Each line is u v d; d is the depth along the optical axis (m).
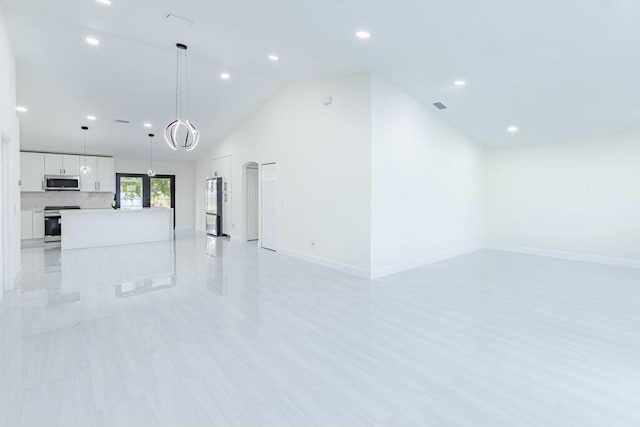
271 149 6.82
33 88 5.69
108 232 7.62
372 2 2.96
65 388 2.16
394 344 2.82
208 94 6.40
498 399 2.08
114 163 9.67
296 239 6.20
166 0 3.30
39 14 3.85
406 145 5.35
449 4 2.90
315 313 3.50
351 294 4.15
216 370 2.40
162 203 10.68
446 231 6.35
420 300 3.93
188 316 3.40
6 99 4.00
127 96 6.22
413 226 5.56
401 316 3.44
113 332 3.01
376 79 4.83
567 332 3.06
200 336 2.95
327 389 2.18
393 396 2.11
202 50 4.54
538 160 6.78
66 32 4.24
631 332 3.05
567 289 4.38
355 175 5.03
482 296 4.09
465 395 2.12
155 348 2.72
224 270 5.31
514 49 3.67
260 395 2.11
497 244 7.40
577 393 2.14
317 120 5.65
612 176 5.91
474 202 7.16
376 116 4.85
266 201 7.12
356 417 1.91
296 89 6.04
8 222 4.19
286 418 1.90
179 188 10.94
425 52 3.92
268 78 5.90
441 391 2.17
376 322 3.28
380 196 4.96
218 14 3.47
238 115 7.57
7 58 4.06
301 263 5.80
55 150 8.61
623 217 5.81
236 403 2.03
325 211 5.55
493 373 2.38
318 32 3.66
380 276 4.99
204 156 10.26
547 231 6.68
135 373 2.35
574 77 4.20
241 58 4.70
